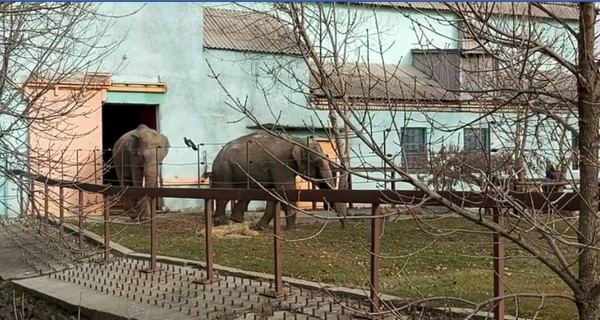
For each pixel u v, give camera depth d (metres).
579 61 3.30
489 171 3.40
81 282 8.44
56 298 7.68
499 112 3.96
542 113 3.59
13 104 8.04
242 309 6.72
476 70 3.97
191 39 20.73
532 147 4.83
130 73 19.64
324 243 11.73
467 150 4.69
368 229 14.02
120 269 9.16
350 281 7.91
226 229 13.64
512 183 3.75
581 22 3.26
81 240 9.85
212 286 7.79
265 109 21.05
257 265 9.22
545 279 7.86
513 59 3.38
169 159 20.45
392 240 11.89
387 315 5.11
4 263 9.87
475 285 7.54
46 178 6.65
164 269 9.01
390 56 21.55
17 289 8.55
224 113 21.17
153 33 20.08
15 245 11.04
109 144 23.14
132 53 19.66
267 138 14.65
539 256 3.42
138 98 19.75
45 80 9.02
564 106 3.65
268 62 20.72
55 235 11.20
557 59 3.33
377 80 3.85
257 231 13.88
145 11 19.89
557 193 3.90
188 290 7.64
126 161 17.22
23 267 9.58
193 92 20.81
